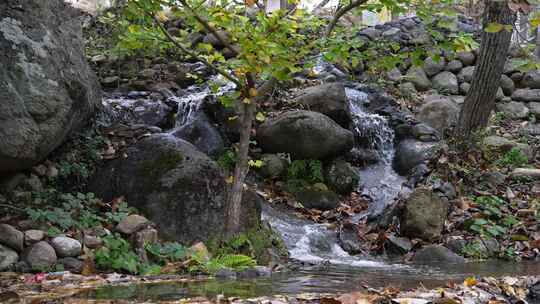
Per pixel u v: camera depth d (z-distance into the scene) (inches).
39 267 160.4
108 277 152.7
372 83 416.8
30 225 174.1
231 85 368.2
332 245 250.5
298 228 257.3
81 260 169.2
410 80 436.1
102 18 402.6
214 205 207.2
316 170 303.1
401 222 257.3
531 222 267.3
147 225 190.7
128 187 209.0
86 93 207.8
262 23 179.8
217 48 412.8
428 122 378.9
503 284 137.9
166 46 203.3
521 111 424.8
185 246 195.8
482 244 245.0
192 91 368.5
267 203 278.7
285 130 303.4
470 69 445.4
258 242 212.7
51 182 213.8
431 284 152.7
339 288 139.5
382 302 111.9
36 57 183.5
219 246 198.8
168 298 116.5
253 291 129.0
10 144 170.4
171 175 206.2
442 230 255.8
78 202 190.9
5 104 170.4
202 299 114.0
